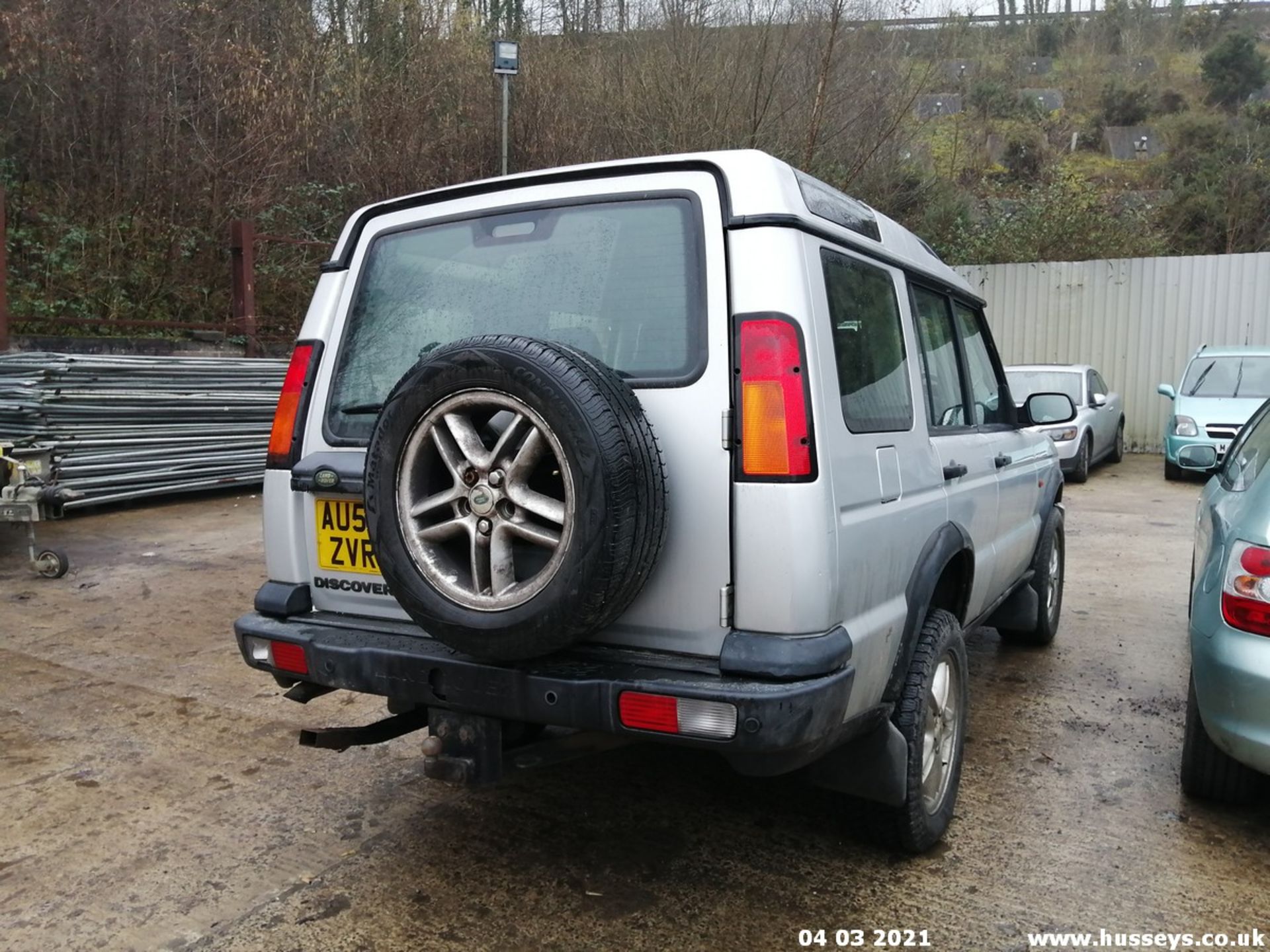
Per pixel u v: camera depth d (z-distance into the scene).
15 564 7.18
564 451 2.30
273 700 4.56
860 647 2.61
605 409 2.31
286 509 3.10
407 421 2.50
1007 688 4.83
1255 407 11.88
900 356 3.22
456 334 2.95
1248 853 3.22
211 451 10.05
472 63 17.27
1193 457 4.84
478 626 2.42
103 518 9.02
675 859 3.16
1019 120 29.39
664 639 2.57
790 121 16.62
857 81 17.27
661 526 2.44
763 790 3.66
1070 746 4.11
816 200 2.78
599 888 2.98
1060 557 5.67
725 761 3.92
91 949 2.68
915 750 2.99
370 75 16.31
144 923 2.80
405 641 2.81
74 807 3.51
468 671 2.60
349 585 3.03
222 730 4.21
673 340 2.60
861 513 2.69
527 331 2.83
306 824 3.39
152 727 4.23
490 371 2.38
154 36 13.16
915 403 3.26
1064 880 3.04
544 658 2.60
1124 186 25.97
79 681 4.79
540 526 2.41
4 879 3.03
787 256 2.51
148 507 9.61
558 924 2.79
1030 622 5.16
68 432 8.63
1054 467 5.49
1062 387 12.51
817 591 2.44
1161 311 15.14
